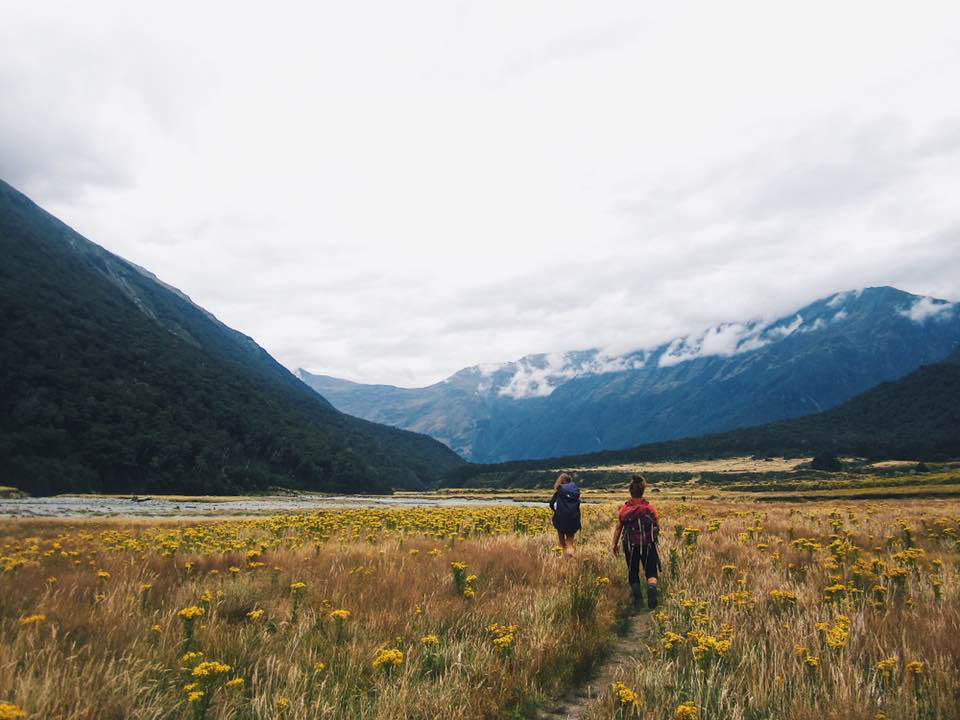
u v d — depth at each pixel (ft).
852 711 13.03
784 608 22.15
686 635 20.18
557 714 15.21
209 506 265.54
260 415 622.95
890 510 80.59
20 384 435.53
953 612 19.77
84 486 387.55
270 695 14.12
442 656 17.22
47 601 19.83
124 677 13.60
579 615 22.70
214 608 20.93
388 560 32.27
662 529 51.85
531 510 77.10
